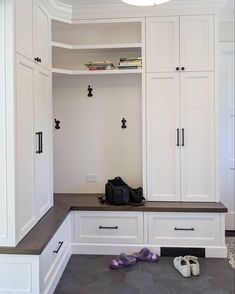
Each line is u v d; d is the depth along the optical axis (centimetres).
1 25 208
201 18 317
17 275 211
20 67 222
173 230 308
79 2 309
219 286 249
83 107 369
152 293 240
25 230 231
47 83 292
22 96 226
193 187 324
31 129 245
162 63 322
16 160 213
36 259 210
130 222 311
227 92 377
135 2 232
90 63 336
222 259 300
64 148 372
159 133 325
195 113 321
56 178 373
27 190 236
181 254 306
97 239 313
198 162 322
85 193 370
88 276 268
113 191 316
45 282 226
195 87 320
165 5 312
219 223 304
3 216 212
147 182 327
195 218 305
